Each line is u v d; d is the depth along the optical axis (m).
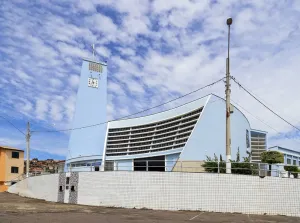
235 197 20.70
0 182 53.12
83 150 44.41
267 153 29.58
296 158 46.72
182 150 30.95
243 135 34.81
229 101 21.62
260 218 17.89
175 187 20.72
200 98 33.66
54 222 13.04
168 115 36.50
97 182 22.34
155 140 36.81
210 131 32.34
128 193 21.20
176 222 14.31
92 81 49.41
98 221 13.70
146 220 14.58
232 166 22.41
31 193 30.47
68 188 24.05
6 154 54.62
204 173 20.83
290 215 21.23
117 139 40.94
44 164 65.06
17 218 14.02
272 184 21.47
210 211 20.16
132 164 37.72
